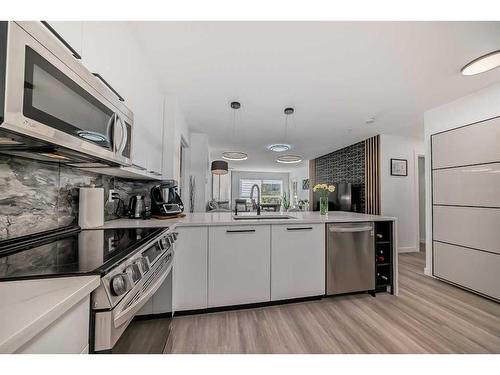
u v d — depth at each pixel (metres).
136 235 1.31
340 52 1.85
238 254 2.10
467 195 2.63
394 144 4.54
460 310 2.14
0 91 0.56
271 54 1.88
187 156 4.42
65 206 1.46
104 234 1.34
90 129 0.98
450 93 2.61
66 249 1.00
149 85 2.06
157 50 1.83
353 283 2.39
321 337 1.71
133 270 0.89
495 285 2.34
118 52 1.38
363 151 4.99
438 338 1.70
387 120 3.59
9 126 0.59
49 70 0.73
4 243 1.00
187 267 2.00
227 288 2.07
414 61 1.97
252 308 2.15
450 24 1.52
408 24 1.52
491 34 1.61
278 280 2.19
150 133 2.11
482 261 2.46
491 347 1.60
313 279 2.28
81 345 0.64
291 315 2.03
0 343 0.38
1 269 0.74
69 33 0.90
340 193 5.36
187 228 2.01
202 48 1.80
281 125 3.92
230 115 3.41
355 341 1.66
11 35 0.59
